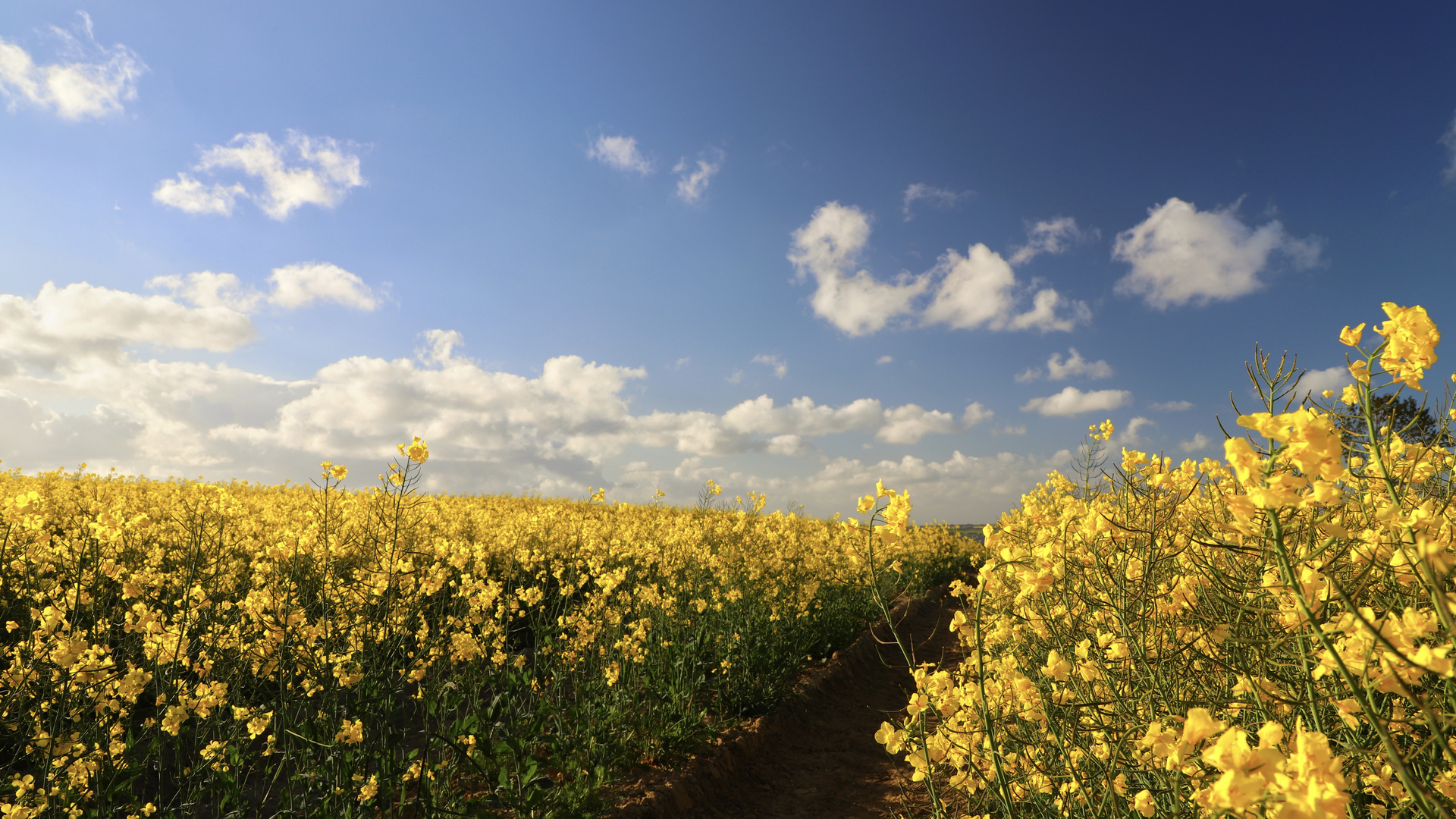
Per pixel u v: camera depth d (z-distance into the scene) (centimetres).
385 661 363
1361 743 166
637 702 491
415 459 355
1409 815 162
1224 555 217
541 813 339
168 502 942
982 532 230
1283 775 82
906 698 689
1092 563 240
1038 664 325
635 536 919
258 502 1115
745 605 686
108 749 307
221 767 312
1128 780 226
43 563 459
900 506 208
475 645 381
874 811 441
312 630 346
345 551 393
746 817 434
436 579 390
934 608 1177
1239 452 105
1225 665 186
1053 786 252
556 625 522
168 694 349
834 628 796
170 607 453
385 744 316
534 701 473
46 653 310
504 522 1045
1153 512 232
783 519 1003
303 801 312
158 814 301
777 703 576
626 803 385
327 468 427
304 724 329
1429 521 148
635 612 612
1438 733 109
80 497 923
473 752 365
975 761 253
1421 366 149
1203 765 150
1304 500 101
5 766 282
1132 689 219
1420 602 164
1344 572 182
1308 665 154
